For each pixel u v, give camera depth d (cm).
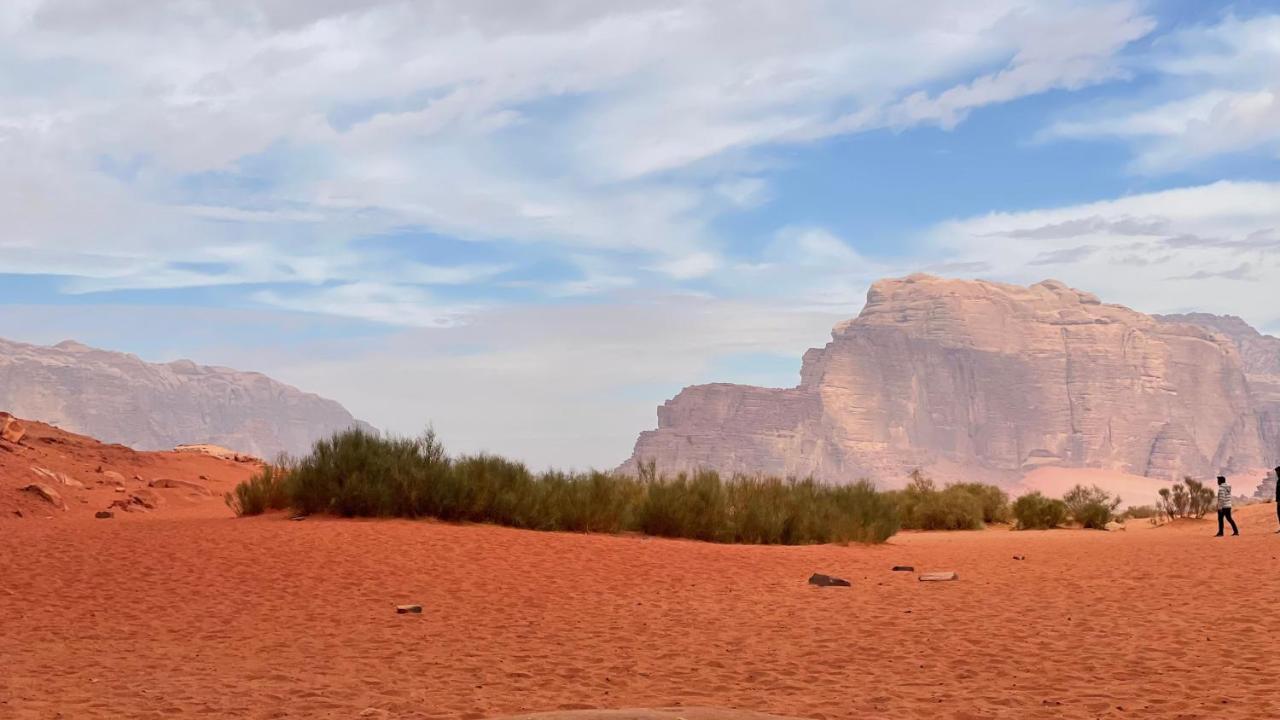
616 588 1533
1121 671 935
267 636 1134
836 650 1064
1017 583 1622
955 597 1462
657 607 1366
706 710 626
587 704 816
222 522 2269
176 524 2233
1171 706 795
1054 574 1745
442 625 1214
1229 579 1580
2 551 1756
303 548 1798
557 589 1504
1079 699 827
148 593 1399
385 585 1488
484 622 1238
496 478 2434
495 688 884
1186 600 1365
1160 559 1988
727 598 1454
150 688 870
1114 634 1124
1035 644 1079
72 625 1181
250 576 1537
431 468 2408
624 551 1961
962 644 1088
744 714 623
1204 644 1051
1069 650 1041
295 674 940
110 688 868
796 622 1250
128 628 1170
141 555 1717
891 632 1170
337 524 2150
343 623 1218
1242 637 1082
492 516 2375
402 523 2219
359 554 1752
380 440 2481
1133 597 1412
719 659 1017
